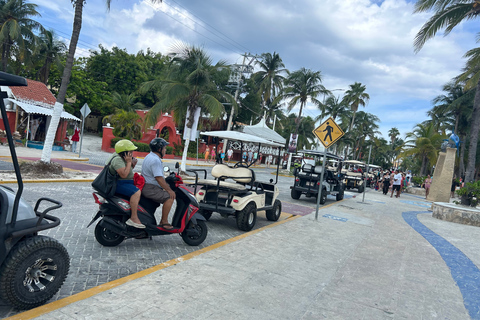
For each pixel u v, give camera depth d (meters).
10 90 21.56
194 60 16.81
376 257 6.09
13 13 29.31
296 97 35.41
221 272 4.43
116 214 4.80
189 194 5.55
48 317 2.86
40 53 33.06
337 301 3.97
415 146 36.69
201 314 3.23
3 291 2.88
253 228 7.90
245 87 41.88
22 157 14.80
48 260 3.16
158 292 3.60
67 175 11.53
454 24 16.39
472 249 7.70
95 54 41.16
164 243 5.80
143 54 48.09
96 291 3.47
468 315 3.97
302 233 7.36
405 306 4.04
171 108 18.64
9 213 3.00
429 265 5.92
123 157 4.62
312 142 49.72
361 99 55.00
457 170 45.97
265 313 3.43
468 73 20.78
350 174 23.53
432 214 13.24
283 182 22.89
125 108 36.59
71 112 35.53
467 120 40.91
